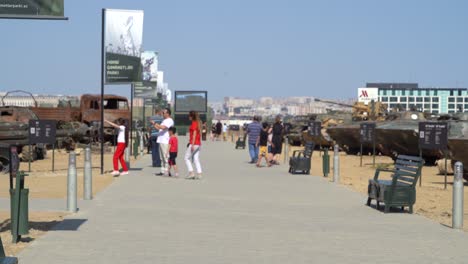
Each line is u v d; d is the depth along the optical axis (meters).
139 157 38.59
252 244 11.23
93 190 20.03
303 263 9.73
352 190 20.97
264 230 12.79
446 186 24.12
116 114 51.81
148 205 16.36
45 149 36.72
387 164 36.69
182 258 9.93
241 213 15.25
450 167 30.16
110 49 25.70
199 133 24.38
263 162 34.91
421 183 26.38
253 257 10.10
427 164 36.56
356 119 55.88
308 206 16.83
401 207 16.62
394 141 35.78
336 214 15.39
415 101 146.12
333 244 11.39
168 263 9.55
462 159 24.78
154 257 9.96
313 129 42.38
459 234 12.66
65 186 21.69
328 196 19.17
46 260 9.61
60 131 41.56
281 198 18.53
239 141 53.25
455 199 13.42
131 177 24.59
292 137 61.19
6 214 14.80
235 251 10.57
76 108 51.91
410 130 33.25
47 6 10.73
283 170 29.58
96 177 24.55
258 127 34.69
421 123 23.69
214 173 27.34
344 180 26.14
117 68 25.81
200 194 19.16
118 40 25.66
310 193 19.92
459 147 24.34
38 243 10.96
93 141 48.97
